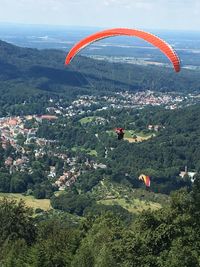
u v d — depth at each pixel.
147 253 42.12
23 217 56.12
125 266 41.03
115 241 43.44
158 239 42.84
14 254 44.09
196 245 42.50
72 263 40.50
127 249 41.91
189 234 42.97
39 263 42.78
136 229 45.03
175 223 43.50
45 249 43.75
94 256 40.81
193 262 40.41
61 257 43.19
